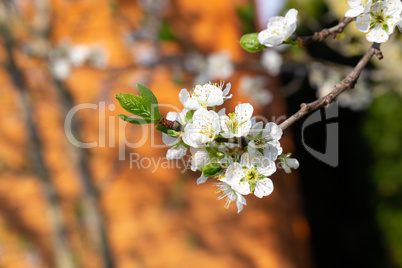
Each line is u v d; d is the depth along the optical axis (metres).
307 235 1.48
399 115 1.59
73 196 1.31
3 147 1.30
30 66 1.20
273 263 1.38
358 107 1.03
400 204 1.60
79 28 1.27
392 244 1.62
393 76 0.86
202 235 1.38
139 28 1.19
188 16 1.35
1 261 1.32
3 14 0.99
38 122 1.30
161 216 1.37
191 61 1.11
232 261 1.37
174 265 1.37
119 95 0.42
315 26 0.96
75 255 1.17
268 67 1.01
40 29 1.01
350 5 0.45
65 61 1.06
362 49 0.74
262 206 1.39
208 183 1.38
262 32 0.46
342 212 1.61
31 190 1.34
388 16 0.44
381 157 1.62
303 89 1.36
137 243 1.37
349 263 1.60
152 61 1.12
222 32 1.34
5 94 1.31
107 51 1.15
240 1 1.32
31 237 1.33
